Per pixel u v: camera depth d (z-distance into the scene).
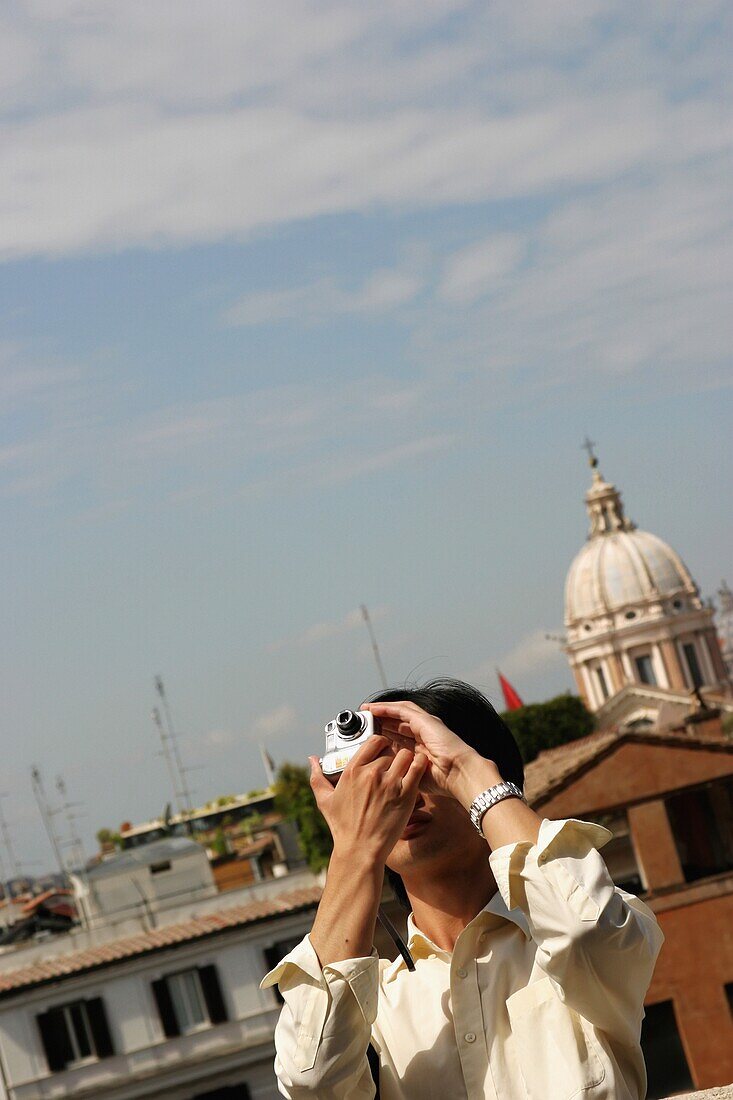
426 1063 2.71
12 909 59.62
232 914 35.44
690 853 27.53
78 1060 34.00
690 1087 26.05
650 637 138.12
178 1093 33.72
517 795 2.66
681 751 27.02
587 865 2.54
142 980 34.31
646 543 142.12
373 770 2.65
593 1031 2.59
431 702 2.99
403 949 2.86
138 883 43.75
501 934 2.76
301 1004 2.57
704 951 25.92
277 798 54.66
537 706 98.19
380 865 2.62
